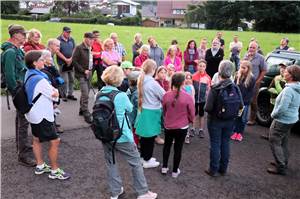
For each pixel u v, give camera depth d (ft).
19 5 205.87
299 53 25.72
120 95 13.17
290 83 16.53
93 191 14.97
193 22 239.71
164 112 15.98
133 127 18.42
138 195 14.28
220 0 219.82
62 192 14.78
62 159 18.11
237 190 15.75
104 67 28.32
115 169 14.02
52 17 196.85
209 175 17.10
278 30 194.80
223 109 15.49
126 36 101.30
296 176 17.62
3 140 20.12
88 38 23.22
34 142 15.83
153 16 394.32
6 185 15.11
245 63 20.88
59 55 27.89
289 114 16.65
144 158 17.67
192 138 22.56
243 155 20.04
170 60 29.04
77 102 29.53
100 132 12.91
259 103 25.98
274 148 17.43
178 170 16.80
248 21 212.84
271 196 15.39
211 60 31.17
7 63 15.25
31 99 14.53
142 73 16.62
